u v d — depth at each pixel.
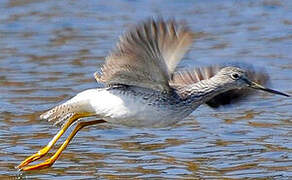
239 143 16.28
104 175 14.41
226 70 13.48
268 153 15.61
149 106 12.74
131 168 14.80
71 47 24.47
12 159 15.23
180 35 11.91
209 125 17.52
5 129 17.03
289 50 23.84
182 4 29.91
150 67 12.12
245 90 14.21
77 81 20.80
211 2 30.22
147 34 11.54
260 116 18.16
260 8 29.27
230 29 26.59
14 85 20.42
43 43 24.94
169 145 16.17
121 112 12.73
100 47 24.41
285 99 19.36
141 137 16.73
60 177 14.28
